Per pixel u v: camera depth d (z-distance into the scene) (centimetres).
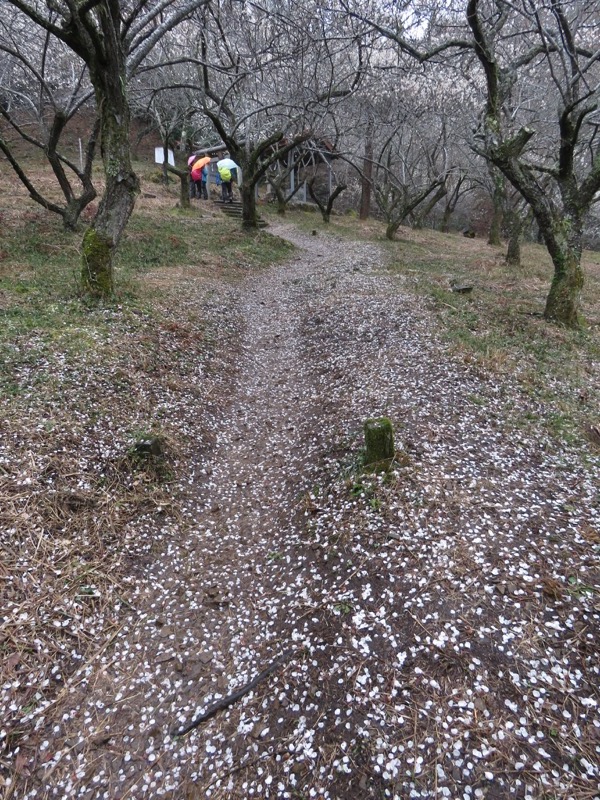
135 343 662
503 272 1380
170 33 1560
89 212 1410
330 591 335
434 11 936
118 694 288
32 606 323
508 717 247
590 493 411
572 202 893
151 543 402
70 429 469
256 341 859
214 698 285
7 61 1495
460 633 289
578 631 286
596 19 1079
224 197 2314
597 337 867
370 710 259
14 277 868
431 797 221
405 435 480
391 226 2002
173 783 245
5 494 383
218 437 565
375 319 846
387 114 1883
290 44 1164
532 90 1481
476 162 2253
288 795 232
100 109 753
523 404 570
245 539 413
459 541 352
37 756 256
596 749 232
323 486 445
